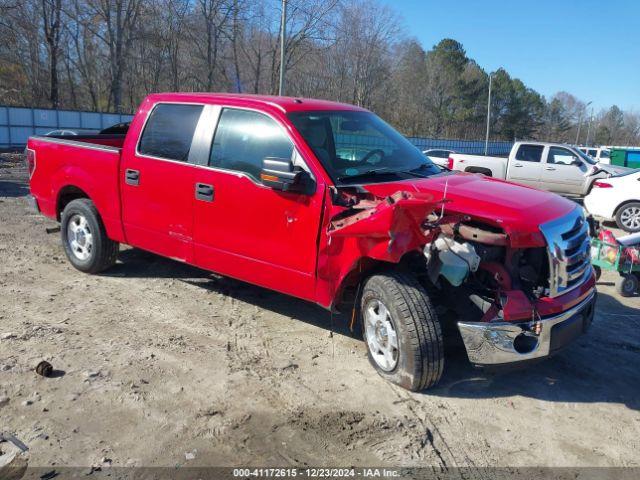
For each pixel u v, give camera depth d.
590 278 4.41
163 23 46.41
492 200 4.11
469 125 79.88
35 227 8.64
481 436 3.62
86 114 35.31
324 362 4.48
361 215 3.90
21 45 45.31
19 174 17.62
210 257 5.09
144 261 6.94
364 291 4.18
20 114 32.19
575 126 115.31
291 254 4.48
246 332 5.00
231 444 3.41
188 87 49.59
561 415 3.91
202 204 5.03
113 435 3.45
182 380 4.12
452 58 77.19
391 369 4.11
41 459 3.21
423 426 3.68
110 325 5.04
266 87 50.22
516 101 88.56
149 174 5.43
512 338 3.79
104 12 42.81
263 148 4.69
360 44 51.59
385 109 64.38
